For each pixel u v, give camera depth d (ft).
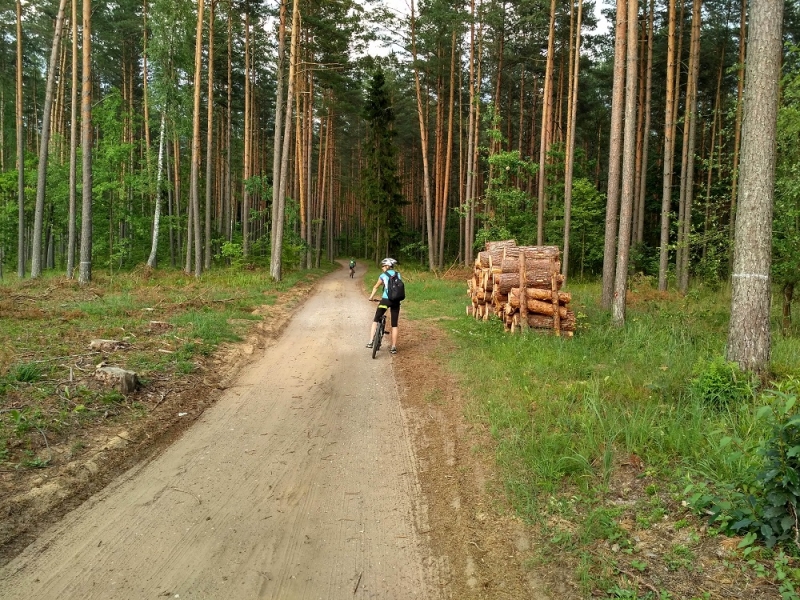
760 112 18.58
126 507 13.24
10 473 13.71
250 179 92.58
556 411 18.24
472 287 47.70
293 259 101.30
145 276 69.00
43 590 10.02
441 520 12.96
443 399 22.18
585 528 11.70
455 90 112.78
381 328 30.83
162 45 78.95
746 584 9.41
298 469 15.76
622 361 25.14
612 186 40.47
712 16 76.43
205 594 10.10
